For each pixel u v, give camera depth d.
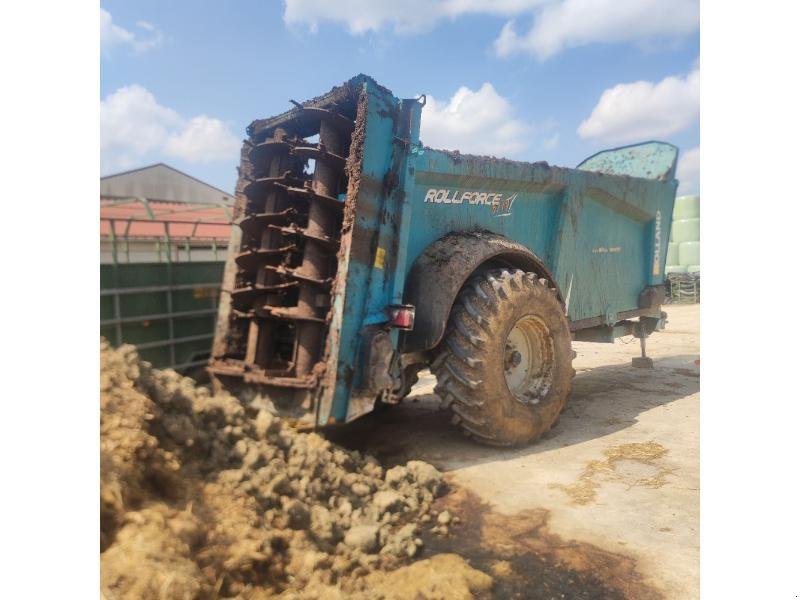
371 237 3.19
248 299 3.85
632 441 3.73
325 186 3.38
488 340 3.38
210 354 4.88
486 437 3.45
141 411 2.26
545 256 4.68
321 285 3.26
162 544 1.70
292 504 2.32
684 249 15.88
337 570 2.07
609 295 5.57
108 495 1.76
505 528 2.54
